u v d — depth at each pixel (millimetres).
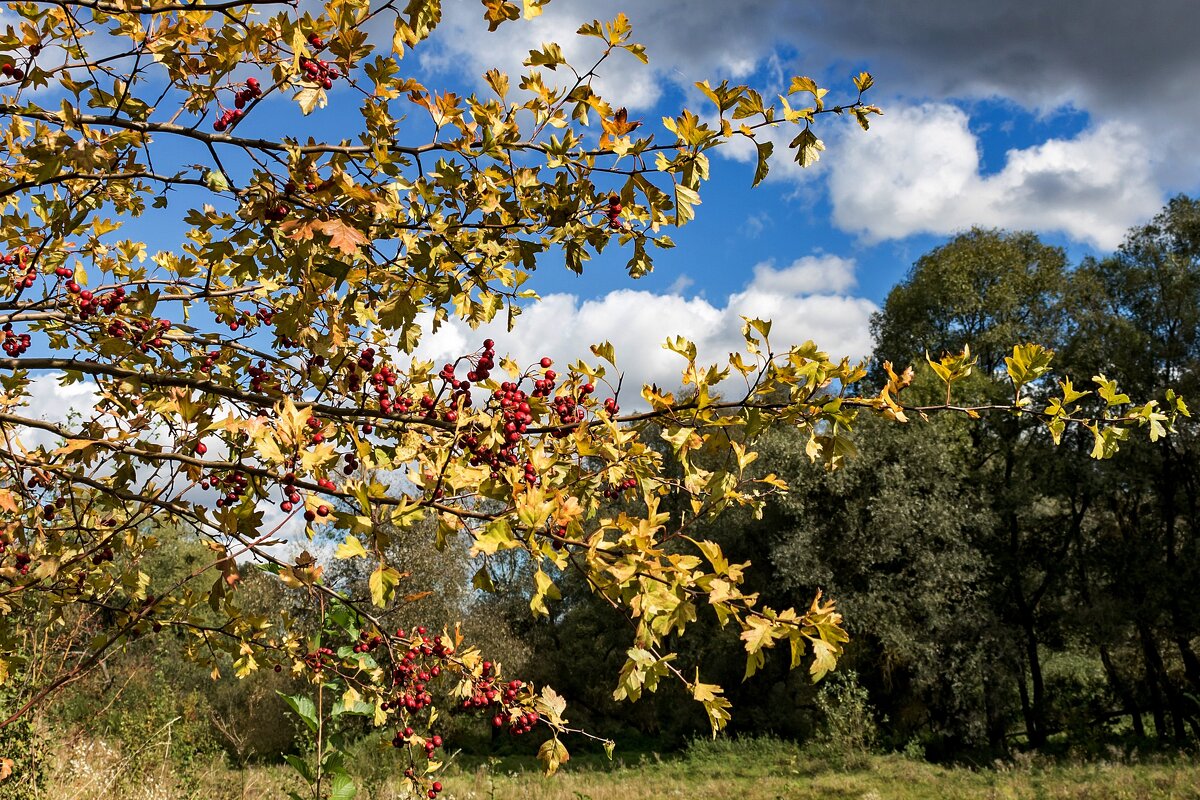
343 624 2793
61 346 3189
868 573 19578
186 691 12672
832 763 16312
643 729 24062
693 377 2561
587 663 24312
